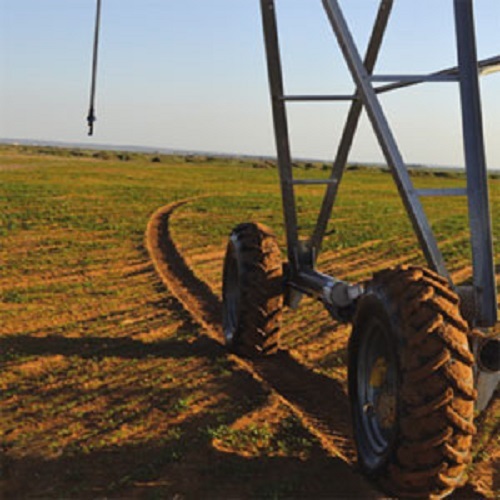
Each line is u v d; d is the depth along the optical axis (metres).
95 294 9.75
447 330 3.58
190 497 3.88
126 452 4.47
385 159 4.23
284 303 6.88
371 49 5.65
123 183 34.59
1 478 4.13
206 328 7.80
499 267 13.48
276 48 6.24
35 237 15.34
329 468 4.32
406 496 3.74
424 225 4.09
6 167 43.00
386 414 3.96
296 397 5.68
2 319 8.15
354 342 4.31
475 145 4.07
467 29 4.10
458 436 3.53
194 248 14.76
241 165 76.75
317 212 23.50
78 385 5.78
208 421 4.99
